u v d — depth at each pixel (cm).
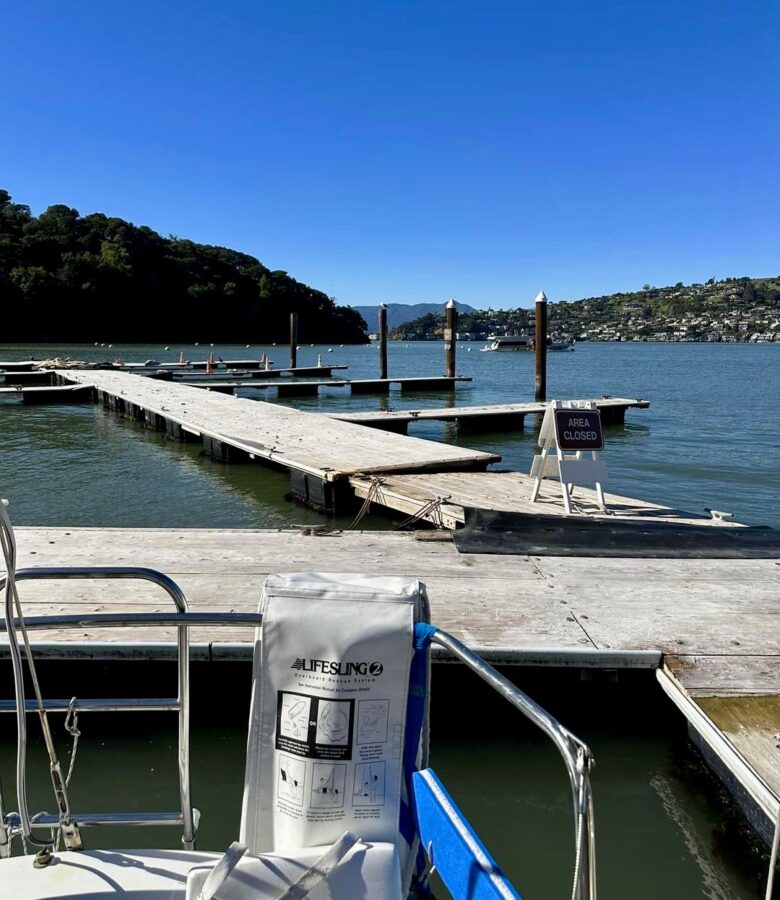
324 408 2267
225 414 1463
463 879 154
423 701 180
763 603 453
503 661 379
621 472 1249
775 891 272
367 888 160
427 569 514
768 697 337
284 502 955
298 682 174
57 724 380
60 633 396
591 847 143
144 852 189
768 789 270
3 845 194
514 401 2530
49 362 3259
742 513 964
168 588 206
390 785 173
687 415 2123
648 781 340
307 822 171
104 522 860
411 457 948
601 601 455
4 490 1035
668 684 358
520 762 357
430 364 5469
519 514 653
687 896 272
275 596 178
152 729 380
